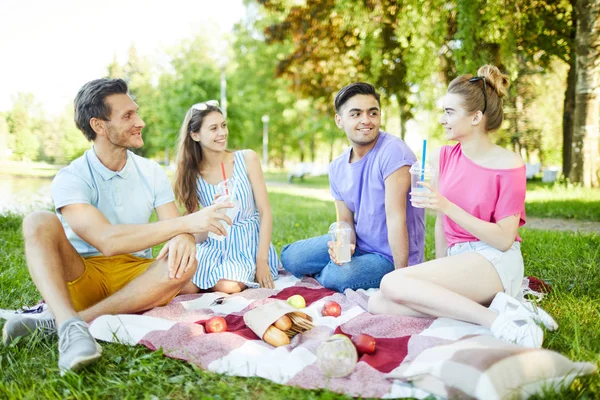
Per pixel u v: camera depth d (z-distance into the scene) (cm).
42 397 204
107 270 292
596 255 430
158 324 258
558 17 1229
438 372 195
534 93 2192
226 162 375
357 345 230
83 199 276
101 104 276
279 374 211
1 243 531
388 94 1647
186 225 269
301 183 1980
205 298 324
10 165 1731
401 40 1072
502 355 192
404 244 330
